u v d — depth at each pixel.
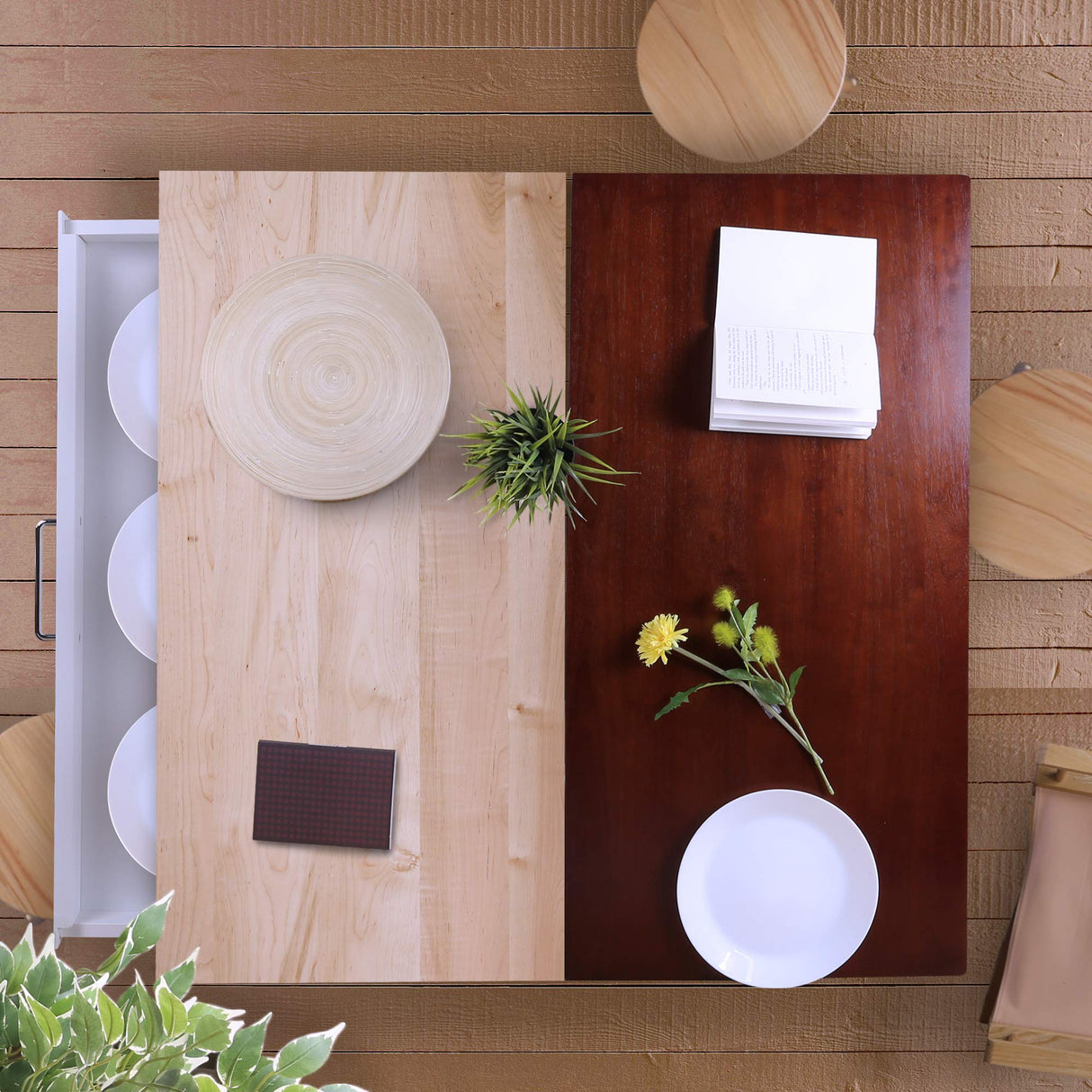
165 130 1.65
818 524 1.31
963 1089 1.62
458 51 1.65
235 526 1.28
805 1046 1.63
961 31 1.63
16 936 1.63
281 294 1.23
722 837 1.28
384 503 1.29
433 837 1.28
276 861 1.27
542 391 1.30
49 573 1.68
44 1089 0.58
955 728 1.30
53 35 1.65
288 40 1.65
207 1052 0.63
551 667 1.29
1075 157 1.62
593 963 1.28
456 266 1.30
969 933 1.63
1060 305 1.63
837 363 1.27
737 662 1.30
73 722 1.30
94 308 1.36
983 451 1.40
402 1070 1.62
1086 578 1.63
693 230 1.30
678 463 1.30
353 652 1.29
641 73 1.36
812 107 1.35
